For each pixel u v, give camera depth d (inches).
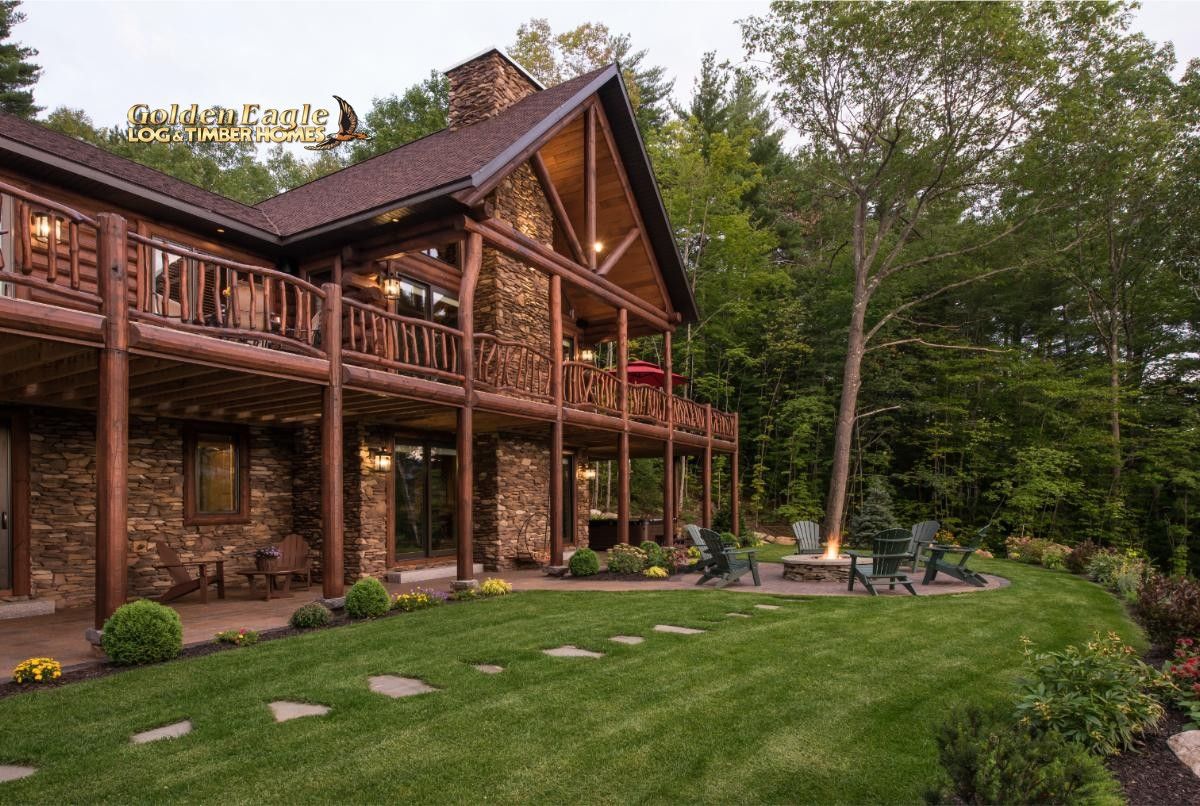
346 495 439.2
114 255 217.3
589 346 710.5
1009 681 204.2
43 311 197.9
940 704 182.9
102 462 215.5
